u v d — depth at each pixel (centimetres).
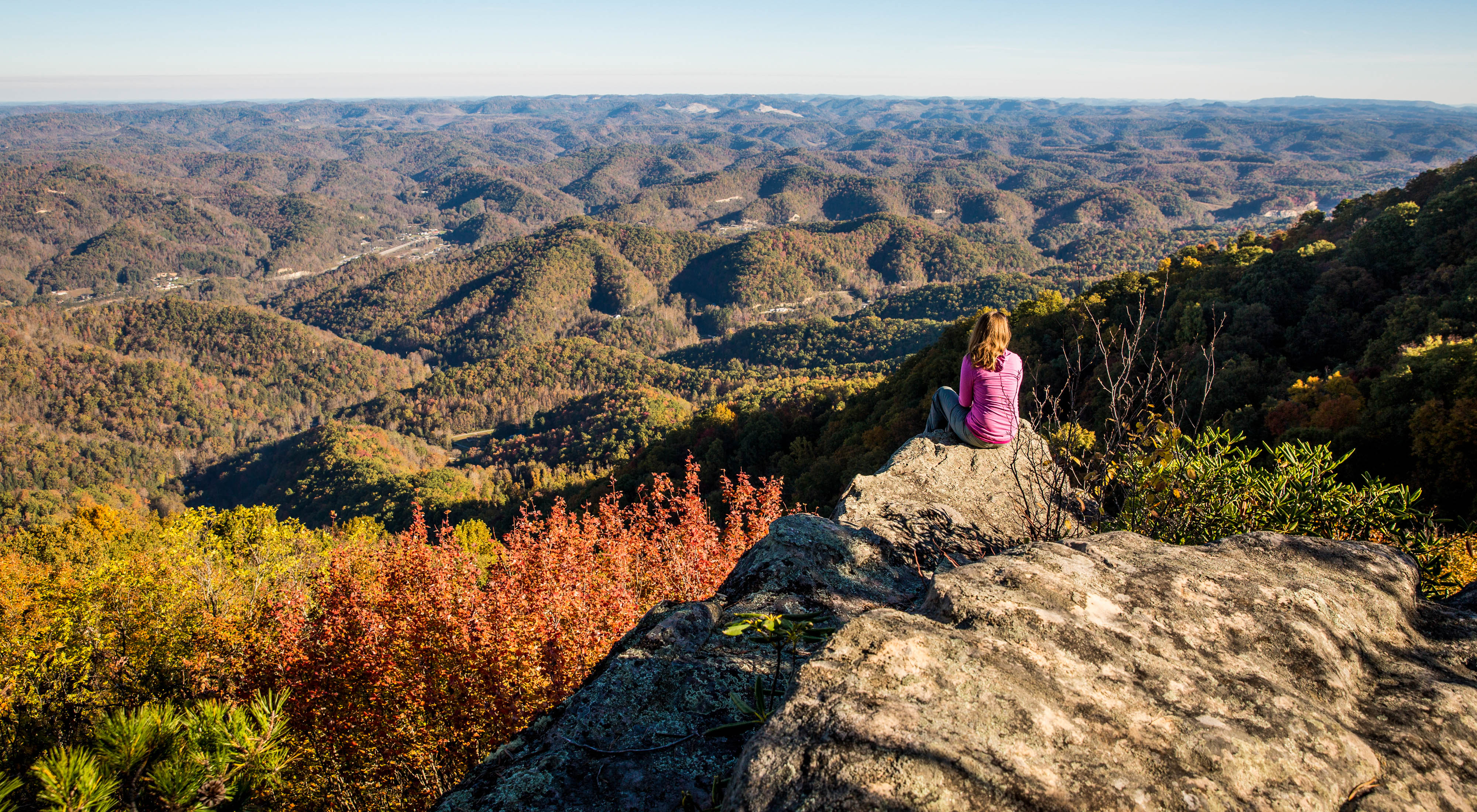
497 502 7131
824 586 271
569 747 205
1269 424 2450
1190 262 5088
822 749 121
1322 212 6500
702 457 5662
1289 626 173
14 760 782
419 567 788
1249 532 234
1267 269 3969
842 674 139
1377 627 183
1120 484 345
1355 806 126
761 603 260
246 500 15438
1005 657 148
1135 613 173
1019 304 5169
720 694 219
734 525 935
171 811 212
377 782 624
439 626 654
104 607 1209
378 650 660
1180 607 177
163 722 225
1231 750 131
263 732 234
